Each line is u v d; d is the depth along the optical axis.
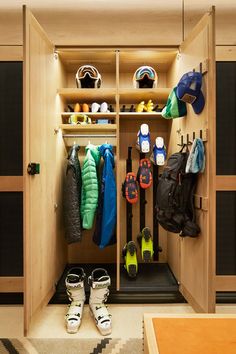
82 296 1.86
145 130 2.28
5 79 2.05
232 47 2.03
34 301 1.67
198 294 1.73
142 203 2.52
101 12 2.31
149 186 2.34
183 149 1.96
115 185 2.16
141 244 2.37
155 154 2.29
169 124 2.44
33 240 1.64
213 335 0.88
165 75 2.54
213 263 1.58
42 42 1.80
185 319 0.98
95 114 2.30
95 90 2.17
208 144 1.59
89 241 2.53
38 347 1.51
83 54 2.17
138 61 2.32
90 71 2.20
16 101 2.05
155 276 2.23
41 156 1.78
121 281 2.13
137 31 2.34
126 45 2.11
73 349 1.50
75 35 2.34
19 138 2.05
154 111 2.34
